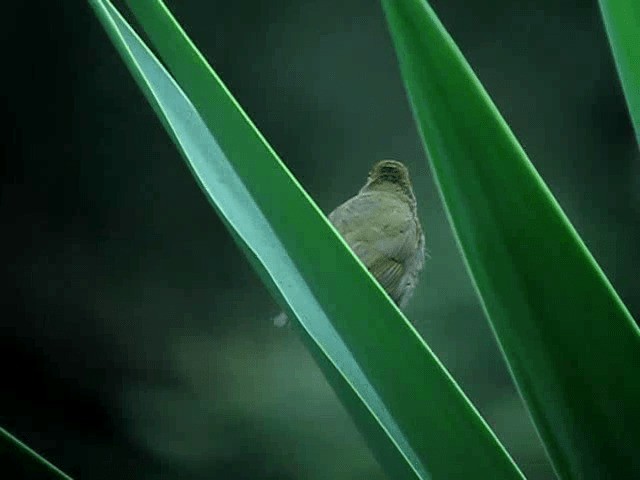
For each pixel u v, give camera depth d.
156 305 2.57
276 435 2.29
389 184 0.97
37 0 2.74
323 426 2.29
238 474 2.30
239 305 2.52
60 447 2.42
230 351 2.45
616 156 2.70
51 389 2.50
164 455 2.36
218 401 2.39
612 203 2.67
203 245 2.61
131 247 2.66
